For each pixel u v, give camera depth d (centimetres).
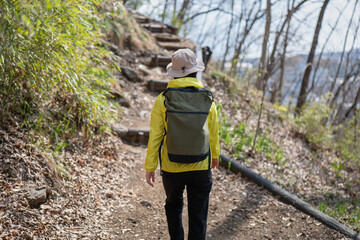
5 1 260
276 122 677
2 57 251
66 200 274
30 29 278
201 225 213
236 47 1326
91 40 407
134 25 811
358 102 962
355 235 275
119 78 612
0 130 286
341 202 416
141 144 455
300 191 425
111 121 452
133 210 299
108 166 363
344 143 627
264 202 341
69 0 324
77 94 348
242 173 401
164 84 629
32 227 227
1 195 238
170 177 206
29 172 269
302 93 1010
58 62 309
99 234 251
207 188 213
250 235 279
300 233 283
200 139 197
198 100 200
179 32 1156
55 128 337
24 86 312
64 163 314
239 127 565
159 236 265
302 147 614
